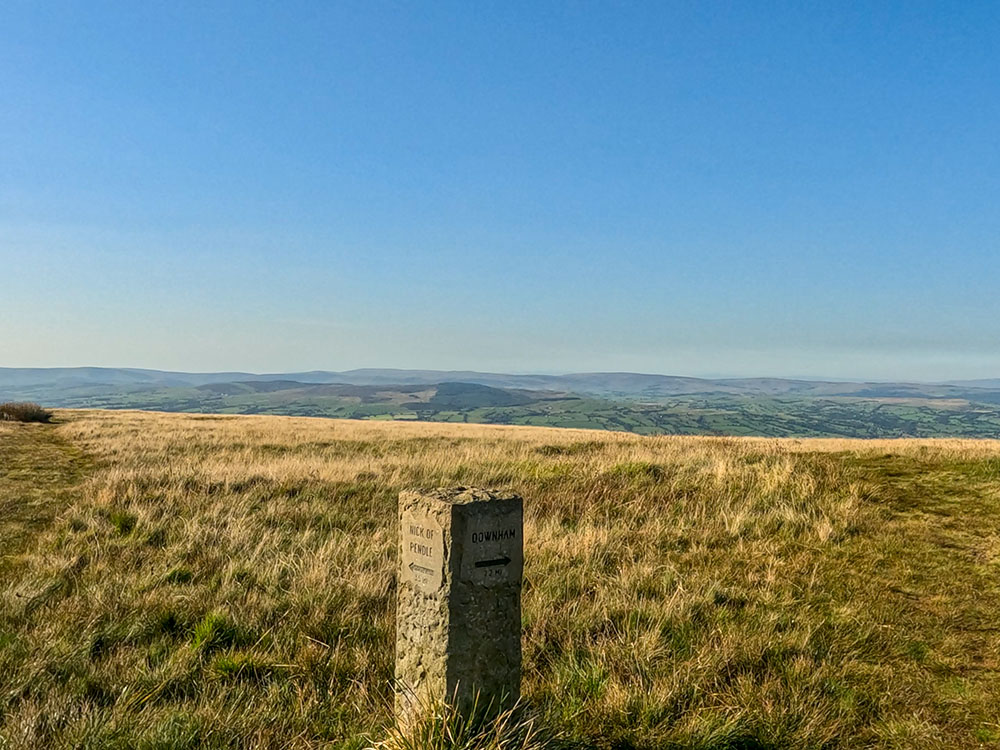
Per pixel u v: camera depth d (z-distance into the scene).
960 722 4.64
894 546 8.23
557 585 7.06
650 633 5.71
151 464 19.31
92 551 8.73
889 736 4.46
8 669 5.22
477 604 3.96
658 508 10.43
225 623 6.05
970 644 5.80
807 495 10.20
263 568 7.76
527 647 5.65
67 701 4.73
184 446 24.45
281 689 4.98
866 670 5.36
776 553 8.25
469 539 3.93
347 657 5.52
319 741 4.34
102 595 6.83
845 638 5.88
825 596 6.90
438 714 3.78
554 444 22.61
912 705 4.85
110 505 11.45
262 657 5.49
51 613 6.52
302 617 6.32
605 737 4.32
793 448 18.27
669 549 8.57
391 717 4.32
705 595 6.73
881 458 12.85
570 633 5.82
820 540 8.55
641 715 4.49
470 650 3.93
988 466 10.99
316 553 8.23
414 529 4.12
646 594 6.91
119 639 5.93
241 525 9.75
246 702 4.79
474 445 23.22
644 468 12.73
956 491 10.18
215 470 14.54
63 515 11.22
